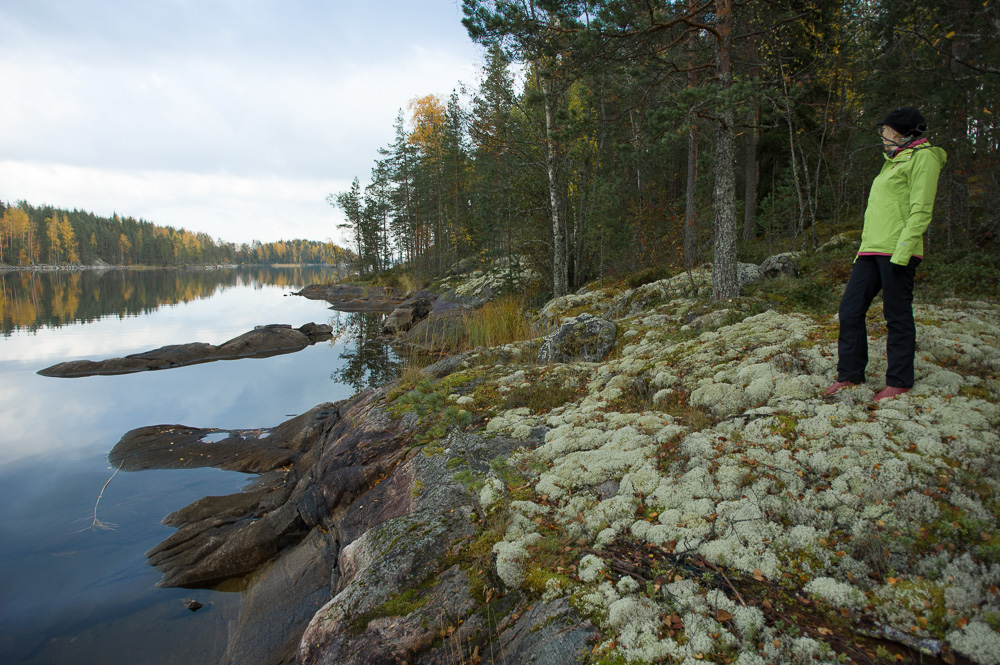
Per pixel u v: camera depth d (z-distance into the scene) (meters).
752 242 17.31
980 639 2.19
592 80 12.24
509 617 3.00
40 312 32.44
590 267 18.28
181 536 6.26
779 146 19.45
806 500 3.11
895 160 3.64
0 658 4.50
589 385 6.17
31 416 11.73
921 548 2.65
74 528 6.69
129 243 128.50
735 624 2.54
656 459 3.95
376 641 3.08
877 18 10.27
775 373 4.52
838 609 2.54
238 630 4.65
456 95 17.16
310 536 5.64
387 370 15.16
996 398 3.51
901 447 3.21
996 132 8.33
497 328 12.96
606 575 3.01
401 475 5.18
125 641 4.66
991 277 6.96
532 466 4.26
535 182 17.19
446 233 36.84
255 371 16.27
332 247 54.94
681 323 8.12
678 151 17.97
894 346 3.70
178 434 9.95
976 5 8.35
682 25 9.06
